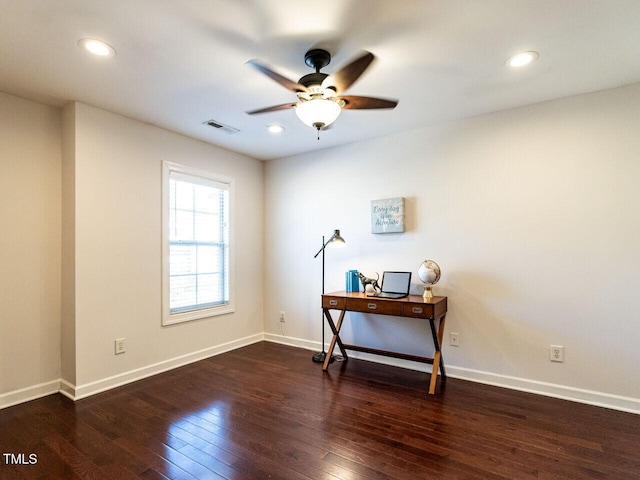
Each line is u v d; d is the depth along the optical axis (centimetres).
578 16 175
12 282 260
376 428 221
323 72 227
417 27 183
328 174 393
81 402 261
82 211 274
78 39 192
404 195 340
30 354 267
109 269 291
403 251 340
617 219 249
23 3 162
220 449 199
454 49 204
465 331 306
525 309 281
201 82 243
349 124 322
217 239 392
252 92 259
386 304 296
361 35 190
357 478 173
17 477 175
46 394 273
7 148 259
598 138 256
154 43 197
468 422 228
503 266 290
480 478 172
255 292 437
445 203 318
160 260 330
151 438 211
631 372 244
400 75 234
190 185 363
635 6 167
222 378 310
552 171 272
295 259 420
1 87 249
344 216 380
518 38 193
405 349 338
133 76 234
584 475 174
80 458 191
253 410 247
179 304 350
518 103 279
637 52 207
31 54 206
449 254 315
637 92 245
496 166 295
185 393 278
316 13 172
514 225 286
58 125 285
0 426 225
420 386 290
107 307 289
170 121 315
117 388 288
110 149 293
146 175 319
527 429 219
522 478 172
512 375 285
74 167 272
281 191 434
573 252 264
